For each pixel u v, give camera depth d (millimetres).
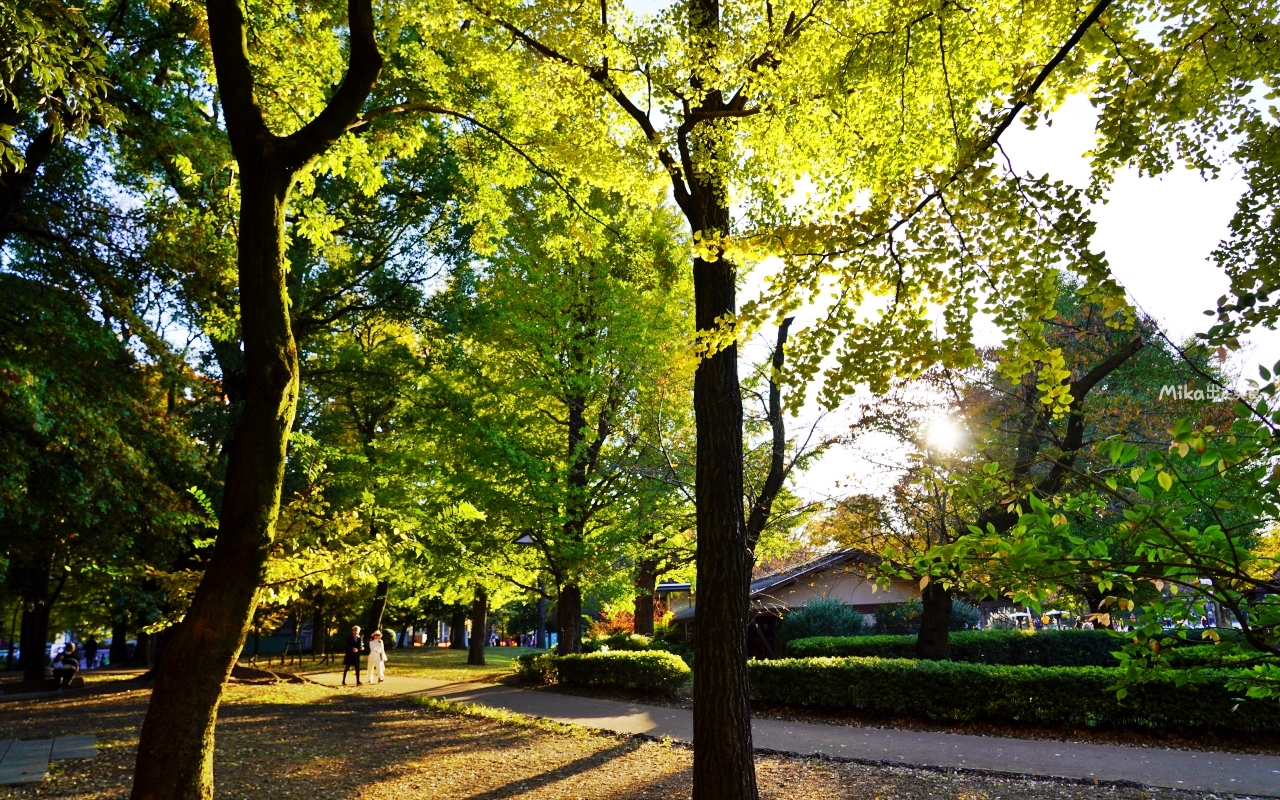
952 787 7367
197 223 11852
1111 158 2514
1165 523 2199
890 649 16578
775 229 2752
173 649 3938
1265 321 2230
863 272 2607
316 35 7863
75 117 4910
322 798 6688
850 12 4301
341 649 39375
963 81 3705
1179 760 8664
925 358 2516
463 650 39500
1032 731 10562
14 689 17781
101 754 8383
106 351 11633
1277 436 2012
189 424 16359
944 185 2494
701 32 5242
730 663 5402
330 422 20891
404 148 7758
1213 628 2453
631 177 6539
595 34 5590
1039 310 2324
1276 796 7035
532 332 16156
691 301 15844
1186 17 2377
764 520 11617
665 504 17094
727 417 5797
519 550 17312
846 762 8547
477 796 6887
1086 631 15289
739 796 5184
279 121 7207
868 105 4410
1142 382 11961
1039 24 3273
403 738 9781
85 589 22656
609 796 6926
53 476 10633
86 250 11648
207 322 12523
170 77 12852
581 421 18016
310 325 16469
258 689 15555
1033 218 2299
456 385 17469
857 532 14430
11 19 4398
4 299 10477
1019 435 11359
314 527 6809
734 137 5645
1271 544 2600
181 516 12281
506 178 7934
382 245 16719
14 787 6801
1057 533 2402
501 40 6121
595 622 35719
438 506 15297
